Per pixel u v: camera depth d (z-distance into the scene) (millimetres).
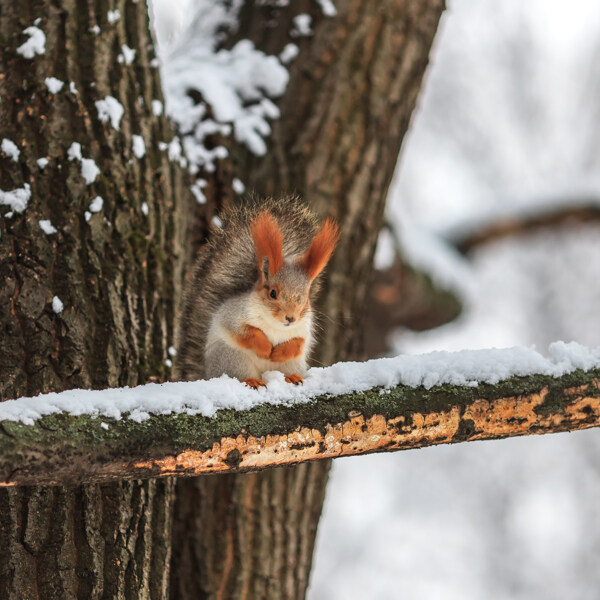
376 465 16953
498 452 16625
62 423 6391
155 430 6422
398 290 7684
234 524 6883
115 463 6402
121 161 6672
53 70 6652
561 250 16141
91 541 6551
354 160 6961
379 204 6992
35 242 6602
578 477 16078
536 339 16031
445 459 16844
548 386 6535
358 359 7012
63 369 6582
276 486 6902
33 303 6586
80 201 6633
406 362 6547
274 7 7004
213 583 6875
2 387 6559
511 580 15445
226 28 7031
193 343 6738
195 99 6945
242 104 6957
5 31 6652
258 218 6719
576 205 9398
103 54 6680
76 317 6602
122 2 6715
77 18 6676
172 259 6719
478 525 16203
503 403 6523
